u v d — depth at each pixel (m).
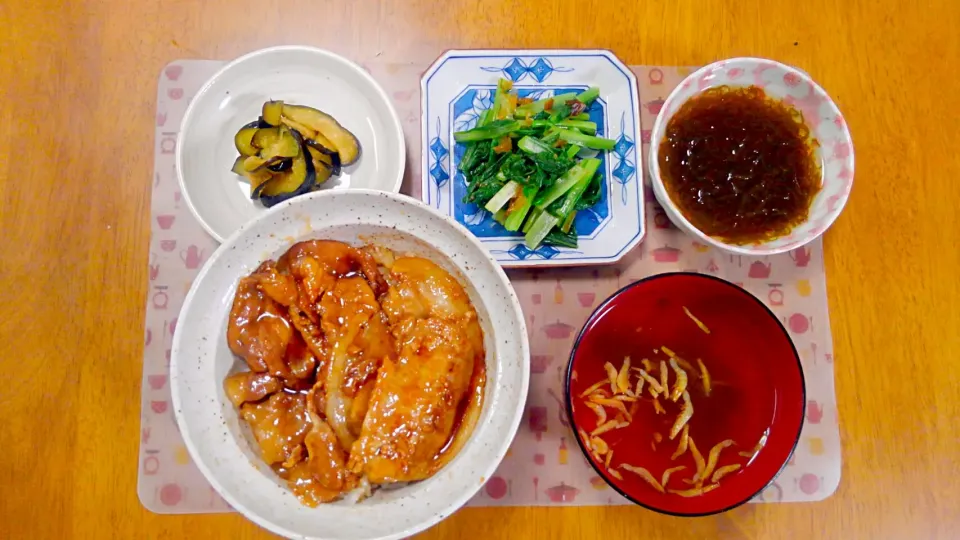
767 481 0.38
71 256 0.41
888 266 0.44
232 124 0.43
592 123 0.43
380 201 0.35
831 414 0.43
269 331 0.35
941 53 0.46
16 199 0.41
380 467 0.34
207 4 0.43
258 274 0.35
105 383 0.40
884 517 0.42
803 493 0.42
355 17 0.44
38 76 0.42
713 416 0.41
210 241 0.42
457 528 0.40
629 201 0.42
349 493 0.34
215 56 0.43
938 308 0.44
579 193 0.41
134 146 0.42
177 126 0.42
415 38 0.44
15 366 0.40
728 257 0.43
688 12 0.45
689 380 0.41
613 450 0.40
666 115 0.41
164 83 0.43
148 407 0.40
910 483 0.42
